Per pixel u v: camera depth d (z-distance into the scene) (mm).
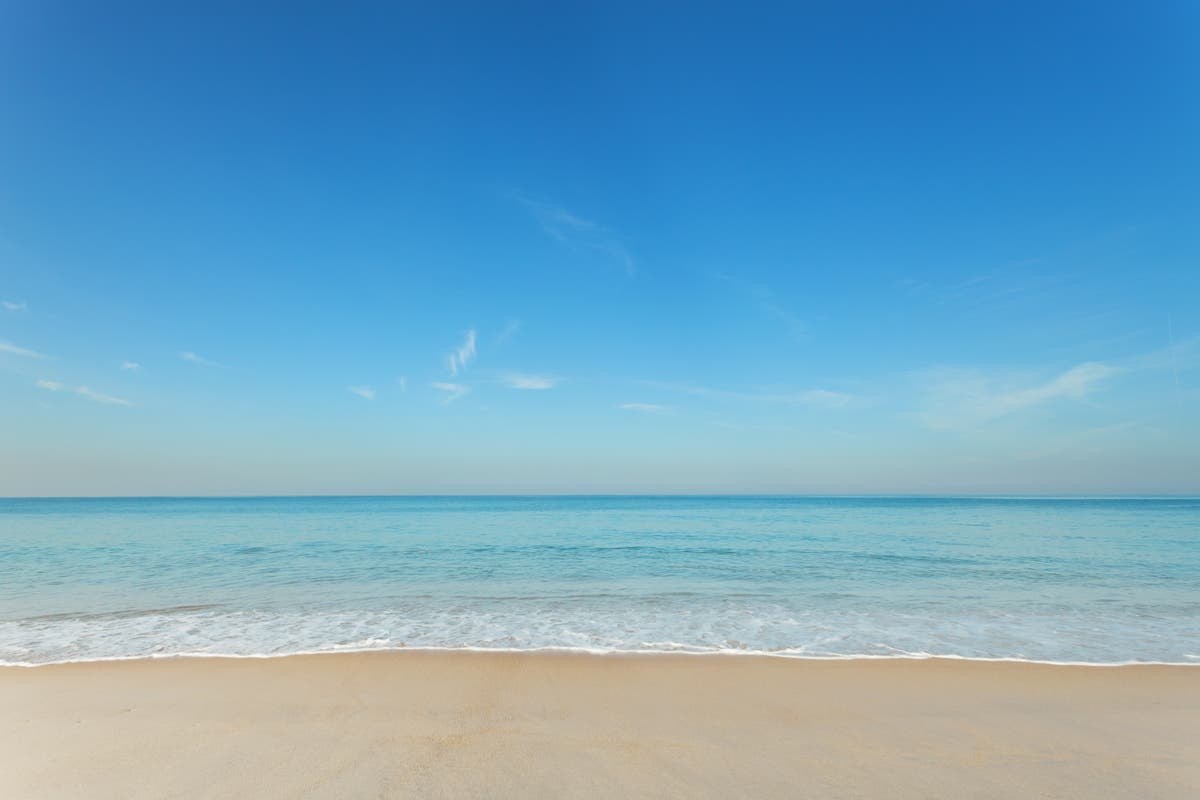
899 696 7492
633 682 8016
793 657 9273
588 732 6270
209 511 80688
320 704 7066
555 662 8930
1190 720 6723
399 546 27734
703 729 6375
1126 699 7441
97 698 7223
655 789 5008
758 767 5445
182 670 8406
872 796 4914
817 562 21672
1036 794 4973
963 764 5539
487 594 15250
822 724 6539
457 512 74688
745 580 17641
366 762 5488
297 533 36000
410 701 7211
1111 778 5270
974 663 8961
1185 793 5000
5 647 9805
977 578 17875
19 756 5547
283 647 9828
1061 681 8125
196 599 14438
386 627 11398
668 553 24781
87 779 5094
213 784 5023
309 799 4777
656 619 12211
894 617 12430
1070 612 12953
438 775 5234
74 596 14836
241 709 6883
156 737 6031
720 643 10234
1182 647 10078
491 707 7035
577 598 14617
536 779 5168
